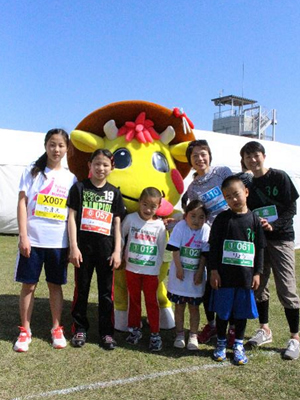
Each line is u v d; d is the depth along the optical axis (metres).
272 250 3.69
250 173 3.94
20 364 3.21
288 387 3.00
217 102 36.88
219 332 3.48
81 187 3.59
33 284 3.56
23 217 3.50
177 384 2.99
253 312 3.39
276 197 3.67
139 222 3.74
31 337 3.77
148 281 3.70
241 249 3.40
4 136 11.66
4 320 4.23
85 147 4.17
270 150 12.05
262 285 3.85
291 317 3.66
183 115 4.20
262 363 3.41
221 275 3.44
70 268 7.26
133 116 4.30
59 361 3.30
